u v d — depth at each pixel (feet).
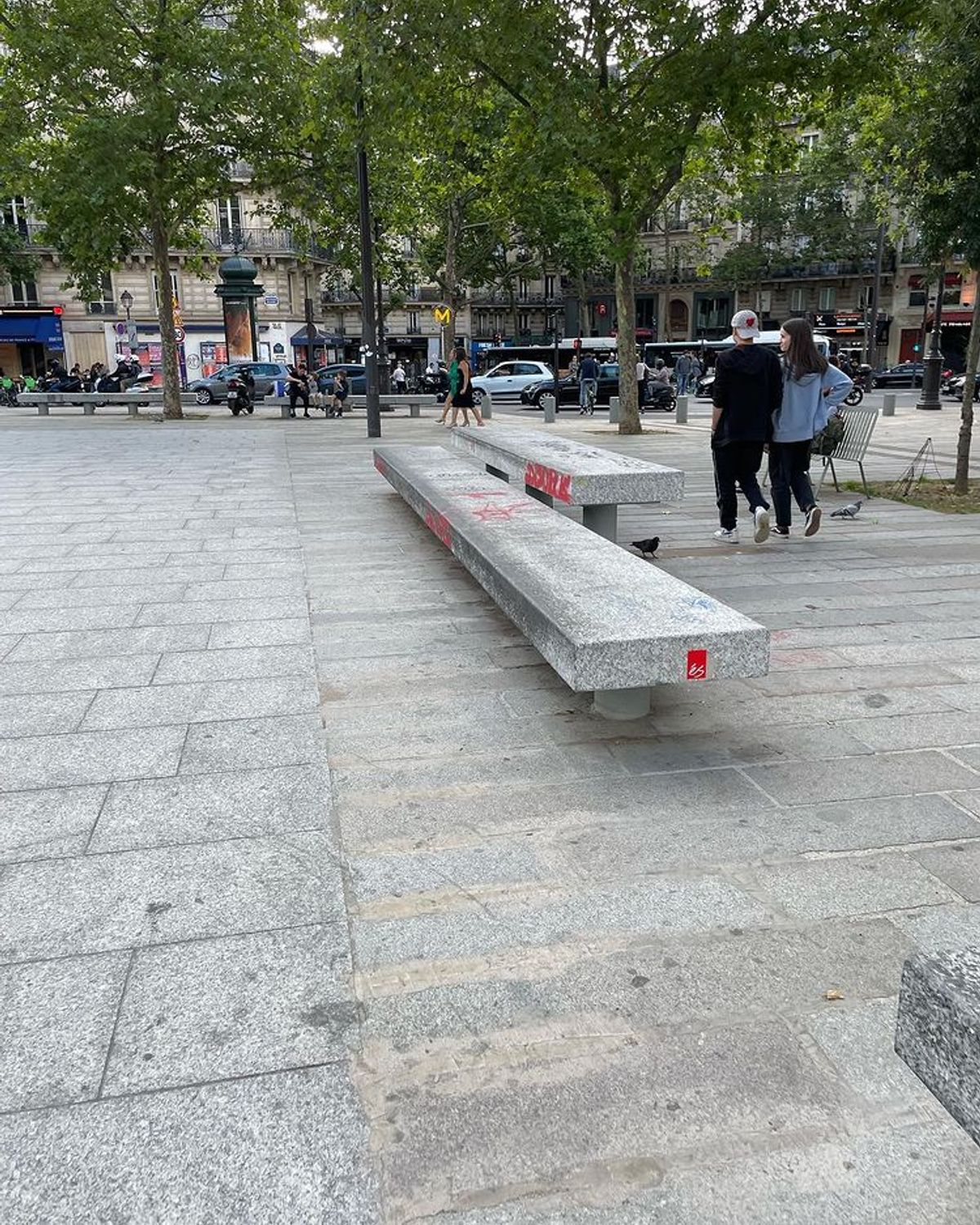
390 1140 6.48
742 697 14.48
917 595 20.10
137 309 155.63
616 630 11.51
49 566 22.90
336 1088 6.93
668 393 106.32
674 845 10.25
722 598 19.88
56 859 10.00
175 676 15.39
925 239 31.63
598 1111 6.73
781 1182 6.17
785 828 10.60
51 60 66.39
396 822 10.77
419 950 8.52
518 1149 6.41
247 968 8.27
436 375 136.36
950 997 4.01
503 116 91.25
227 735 13.11
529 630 12.98
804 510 25.38
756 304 194.08
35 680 15.20
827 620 18.29
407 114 49.67
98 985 8.04
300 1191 6.08
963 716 13.67
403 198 98.73
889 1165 6.30
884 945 8.55
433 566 22.86
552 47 45.47
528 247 159.12
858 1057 7.23
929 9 34.88
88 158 65.82
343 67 47.52
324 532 27.20
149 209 78.23
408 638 17.29
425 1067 7.14
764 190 168.66
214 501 32.99
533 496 29.12
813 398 24.50
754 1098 6.85
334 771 12.05
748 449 24.30
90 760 12.34
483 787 11.59
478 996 7.92
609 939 8.66
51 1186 6.10
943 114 29.48
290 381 86.94
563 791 11.49
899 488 34.88
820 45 45.68
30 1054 7.25
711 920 8.95
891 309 181.68
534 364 113.80
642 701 13.67
